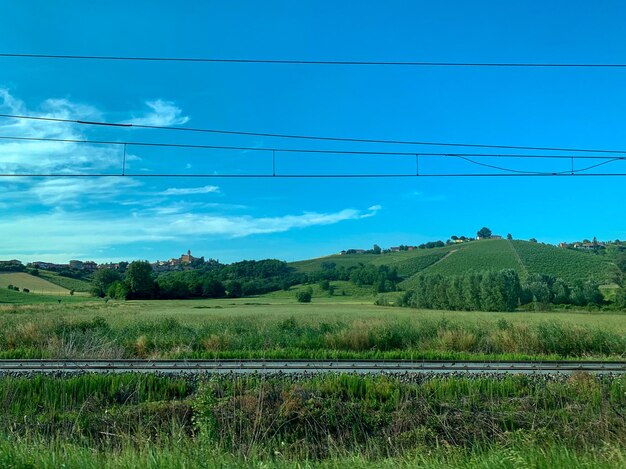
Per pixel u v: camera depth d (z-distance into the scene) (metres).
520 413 11.15
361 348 22.98
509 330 23.84
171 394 13.08
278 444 9.81
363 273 154.88
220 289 136.88
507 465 6.08
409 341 23.70
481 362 18.17
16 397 12.33
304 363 17.53
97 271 134.12
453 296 86.81
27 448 6.45
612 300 85.69
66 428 10.55
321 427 10.79
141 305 91.31
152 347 22.25
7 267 158.00
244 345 23.12
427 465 6.48
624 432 9.56
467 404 11.56
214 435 9.44
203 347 22.92
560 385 12.79
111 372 14.55
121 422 10.77
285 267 183.75
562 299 86.38
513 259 151.12
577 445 9.31
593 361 18.58
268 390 11.88
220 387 12.10
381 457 8.88
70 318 34.31
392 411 11.63
